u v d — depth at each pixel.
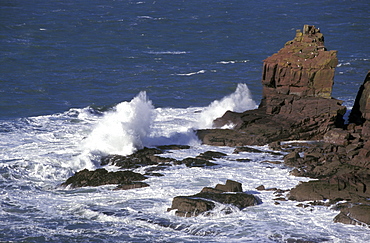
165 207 55.75
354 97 111.19
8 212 55.22
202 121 90.56
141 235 50.28
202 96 114.25
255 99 112.88
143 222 52.59
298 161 68.19
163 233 50.62
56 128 88.00
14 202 57.66
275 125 80.38
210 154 71.88
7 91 112.44
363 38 177.38
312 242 48.47
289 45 90.38
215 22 197.12
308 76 85.81
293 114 82.38
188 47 162.25
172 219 53.12
